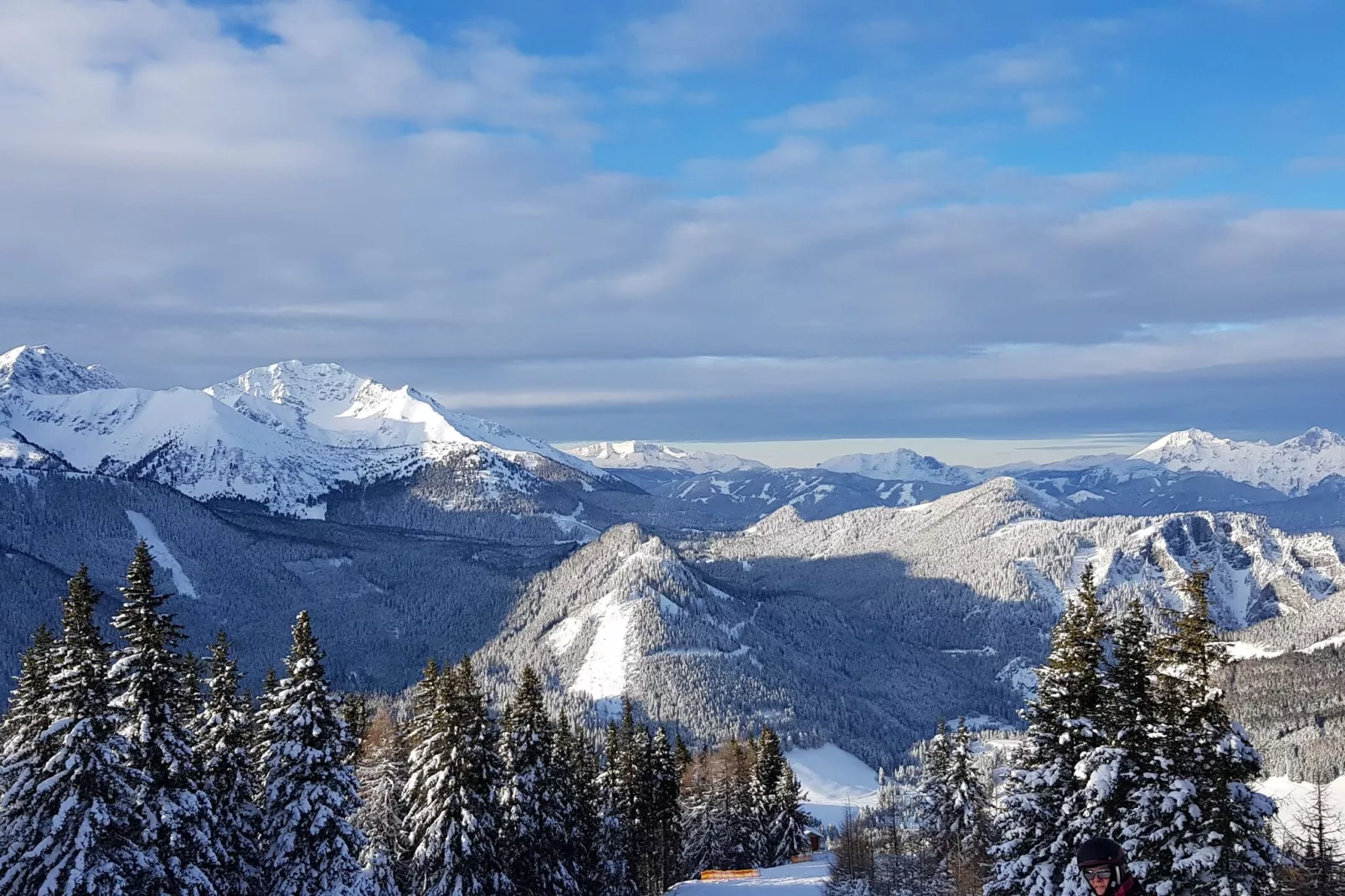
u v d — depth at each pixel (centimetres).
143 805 3491
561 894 5584
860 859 7281
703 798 10275
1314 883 3669
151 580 3691
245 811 4319
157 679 3616
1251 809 2933
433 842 4716
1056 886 3409
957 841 6775
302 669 4275
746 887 7312
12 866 3284
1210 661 3009
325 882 4159
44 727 3512
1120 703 3275
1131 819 3070
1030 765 3644
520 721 5722
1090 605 3628
